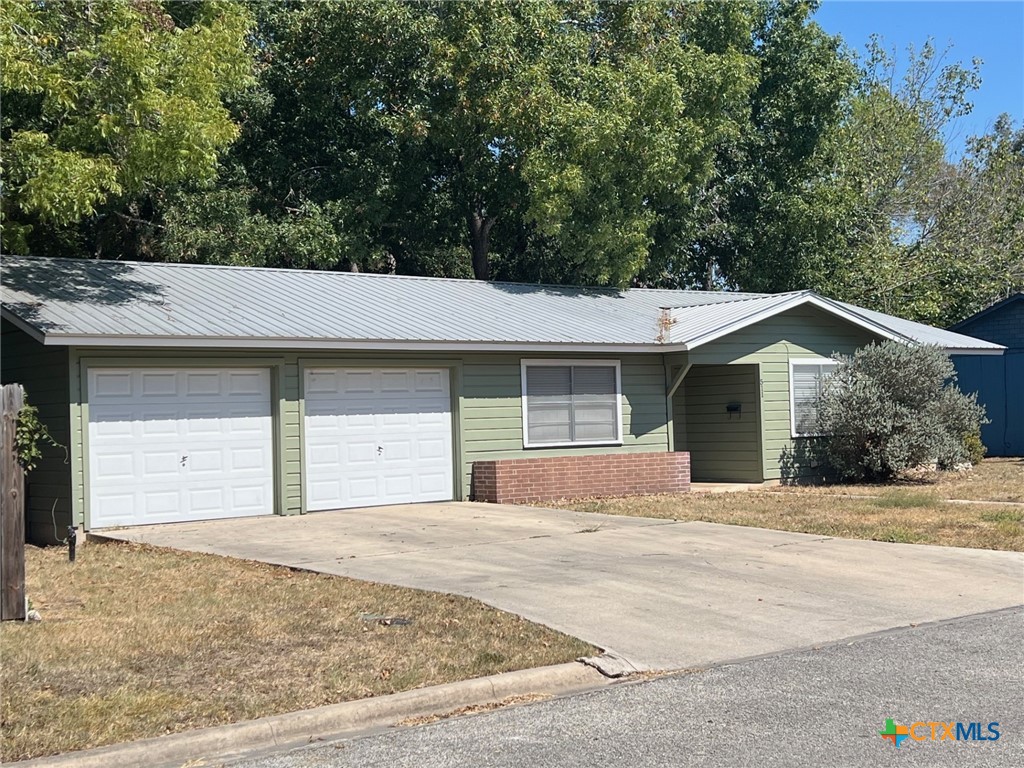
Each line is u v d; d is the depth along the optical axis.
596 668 6.86
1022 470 21.00
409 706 6.12
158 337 12.84
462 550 11.25
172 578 9.78
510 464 16.08
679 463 17.64
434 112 24.70
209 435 14.12
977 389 25.70
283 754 5.45
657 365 18.56
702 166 25.48
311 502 14.92
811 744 5.37
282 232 23.52
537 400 17.17
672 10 27.61
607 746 5.41
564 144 23.69
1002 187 38.25
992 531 12.28
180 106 12.66
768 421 19.02
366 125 26.36
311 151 26.81
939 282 32.59
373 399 15.59
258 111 24.09
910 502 15.33
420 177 25.92
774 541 11.76
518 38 24.27
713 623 8.05
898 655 7.15
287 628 7.74
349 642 7.35
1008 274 33.38
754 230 30.08
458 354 16.34
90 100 13.22
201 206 22.55
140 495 13.53
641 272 28.66
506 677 6.52
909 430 18.34
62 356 13.11
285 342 13.85
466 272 30.84
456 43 23.95
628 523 13.33
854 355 19.44
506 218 27.61
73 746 5.35
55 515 13.37
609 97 23.73
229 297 15.69
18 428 8.06
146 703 5.98
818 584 9.45
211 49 13.44
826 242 30.09
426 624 7.84
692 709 6.01
